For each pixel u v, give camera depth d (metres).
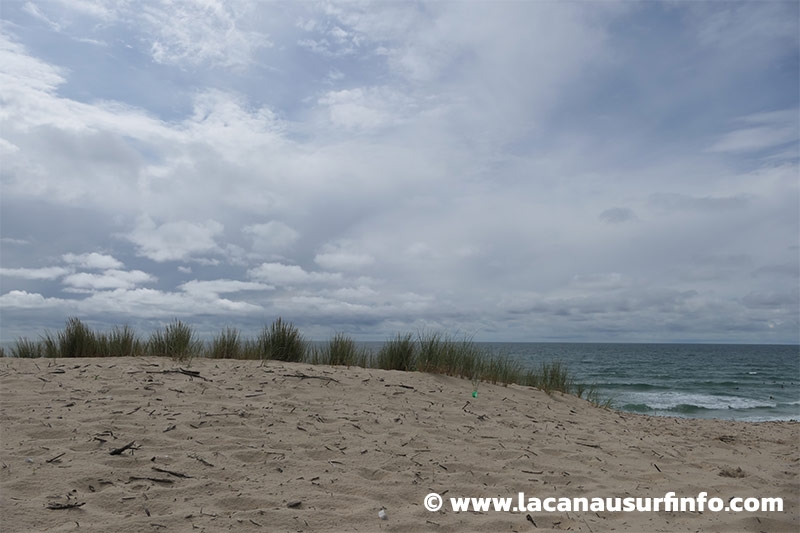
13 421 4.31
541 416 6.81
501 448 4.94
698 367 38.53
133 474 3.44
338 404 5.91
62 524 2.71
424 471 4.08
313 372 7.50
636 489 4.09
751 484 4.34
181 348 8.11
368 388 6.88
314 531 2.89
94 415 4.64
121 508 2.98
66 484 3.19
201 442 4.21
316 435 4.66
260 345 9.23
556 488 3.98
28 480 3.18
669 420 8.13
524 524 3.22
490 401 7.22
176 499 3.15
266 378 6.80
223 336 9.05
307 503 3.24
